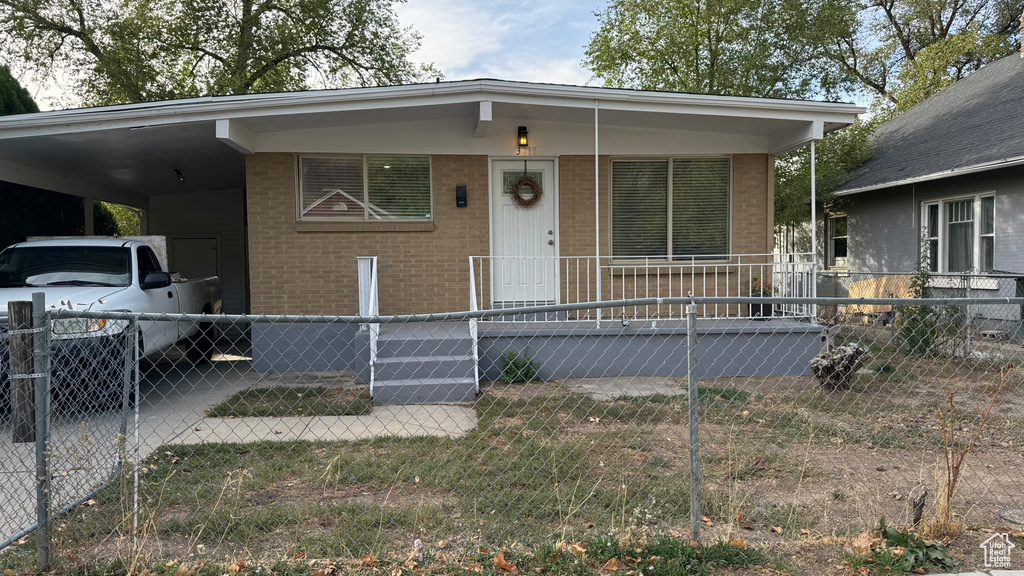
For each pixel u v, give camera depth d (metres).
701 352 8.57
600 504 4.12
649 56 19.41
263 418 6.39
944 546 3.50
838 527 3.81
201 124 7.94
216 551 3.50
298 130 9.12
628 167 9.84
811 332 8.66
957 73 25.30
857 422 6.22
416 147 9.37
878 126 19.83
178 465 4.89
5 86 13.65
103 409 5.12
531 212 9.78
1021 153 10.59
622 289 9.76
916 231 14.33
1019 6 25.09
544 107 8.47
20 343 3.23
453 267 9.54
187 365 10.23
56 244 8.00
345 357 9.27
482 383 8.11
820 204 17.52
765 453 5.19
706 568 3.26
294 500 4.25
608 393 7.45
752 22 18.20
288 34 19.78
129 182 12.28
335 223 9.27
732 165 9.86
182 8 19.34
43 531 3.22
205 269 14.95
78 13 19.09
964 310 9.39
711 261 9.95
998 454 5.30
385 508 4.07
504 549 3.48
